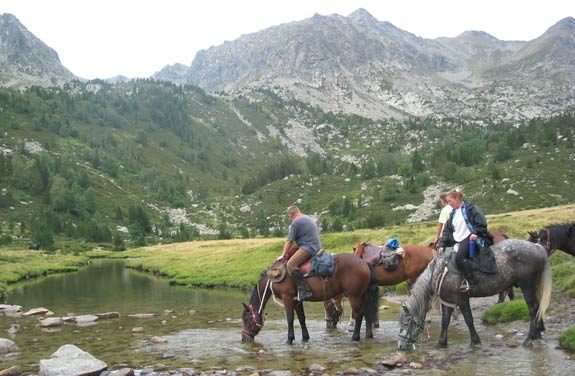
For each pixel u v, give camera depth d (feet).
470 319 44.39
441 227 58.49
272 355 46.39
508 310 53.98
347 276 50.44
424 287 45.68
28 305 97.81
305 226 51.21
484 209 518.37
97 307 92.84
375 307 51.44
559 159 631.15
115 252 390.42
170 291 120.37
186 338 57.31
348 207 604.08
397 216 563.89
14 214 561.43
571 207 231.71
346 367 40.63
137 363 45.44
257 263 150.61
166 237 584.40
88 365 41.16
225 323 68.69
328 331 58.13
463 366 38.11
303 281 50.29
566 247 53.42
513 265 42.88
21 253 283.79
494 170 609.42
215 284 129.18
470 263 43.27
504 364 37.73
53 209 604.49
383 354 44.24
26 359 48.14
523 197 529.04
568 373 34.40
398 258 57.98
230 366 43.09
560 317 51.47
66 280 161.79
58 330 64.90
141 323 70.18
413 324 45.21
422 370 37.96
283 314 76.18
